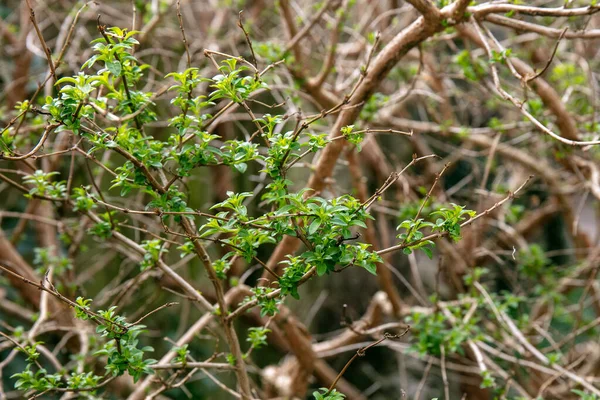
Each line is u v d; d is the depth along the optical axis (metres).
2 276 4.90
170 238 3.85
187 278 5.04
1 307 5.14
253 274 7.19
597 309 5.35
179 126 2.35
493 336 4.56
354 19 6.17
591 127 4.02
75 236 4.44
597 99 5.00
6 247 4.77
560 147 4.21
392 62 3.21
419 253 7.96
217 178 5.79
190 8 6.18
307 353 4.73
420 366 7.82
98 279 6.44
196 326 4.10
